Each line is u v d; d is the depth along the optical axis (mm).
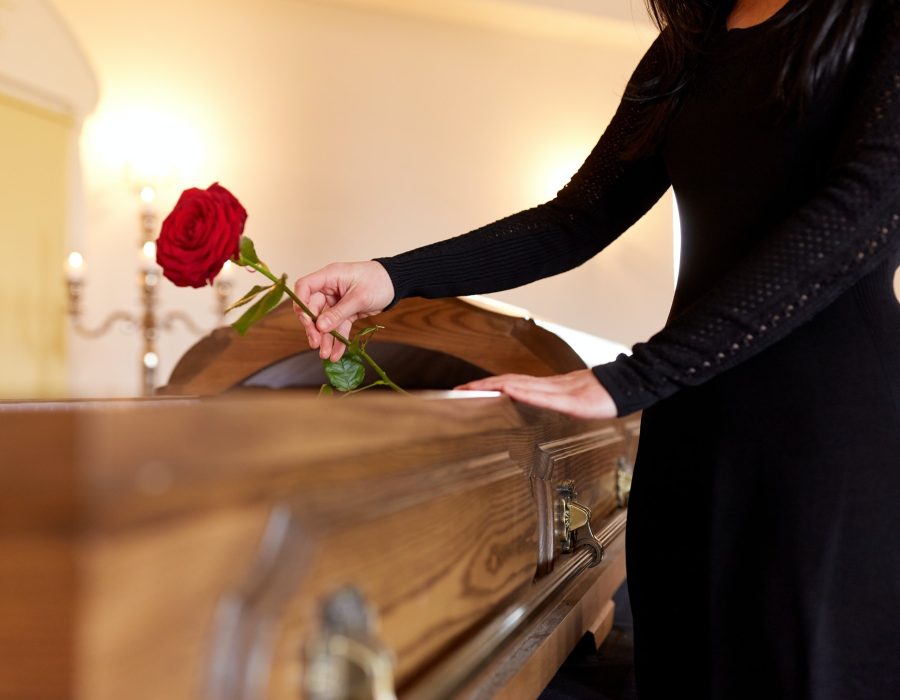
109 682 353
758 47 1129
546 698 1335
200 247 1048
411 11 5895
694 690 1107
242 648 430
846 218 931
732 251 1120
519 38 6062
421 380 1956
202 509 390
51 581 345
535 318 1849
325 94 5836
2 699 348
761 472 1034
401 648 657
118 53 5512
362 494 572
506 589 980
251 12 5734
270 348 1789
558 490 1298
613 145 1372
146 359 4539
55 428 384
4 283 4871
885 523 993
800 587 1000
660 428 1154
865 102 967
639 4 5820
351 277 1233
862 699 998
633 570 1195
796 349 1024
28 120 5020
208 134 5645
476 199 6004
